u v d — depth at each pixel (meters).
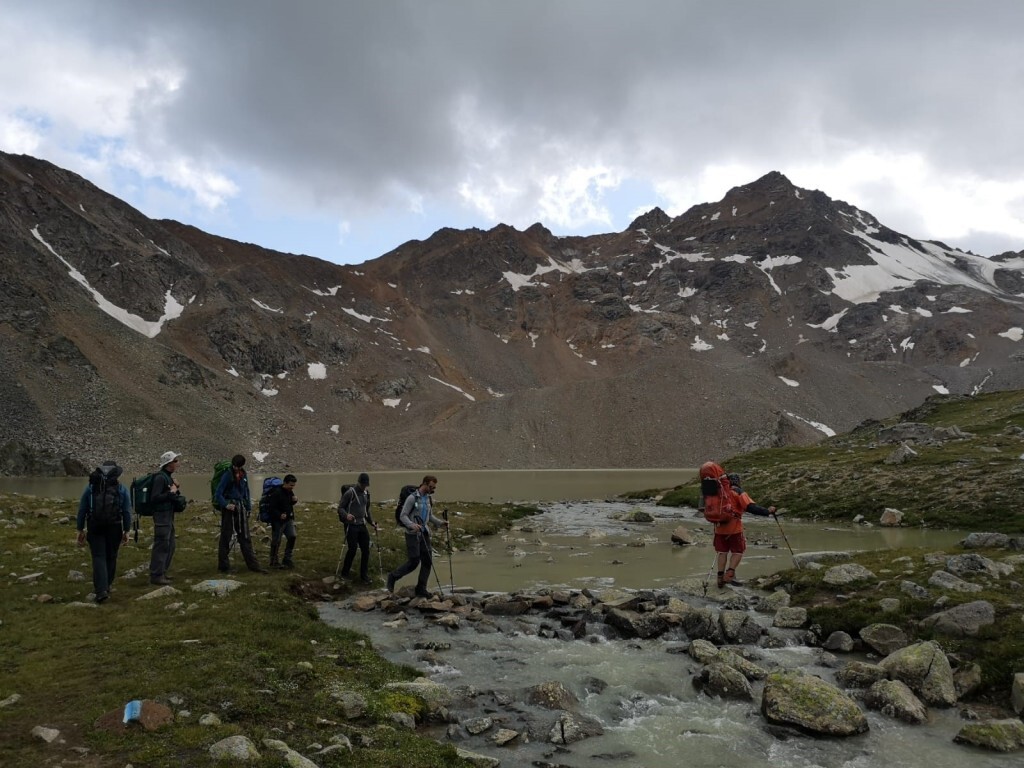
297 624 13.75
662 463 177.50
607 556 26.14
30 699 9.02
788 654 13.03
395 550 24.28
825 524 35.38
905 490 36.97
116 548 15.83
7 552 19.62
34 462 114.44
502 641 13.99
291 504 20.31
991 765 8.41
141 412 143.62
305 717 9.00
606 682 11.48
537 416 196.88
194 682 9.71
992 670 10.94
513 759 8.51
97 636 11.97
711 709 10.41
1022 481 32.22
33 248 177.50
